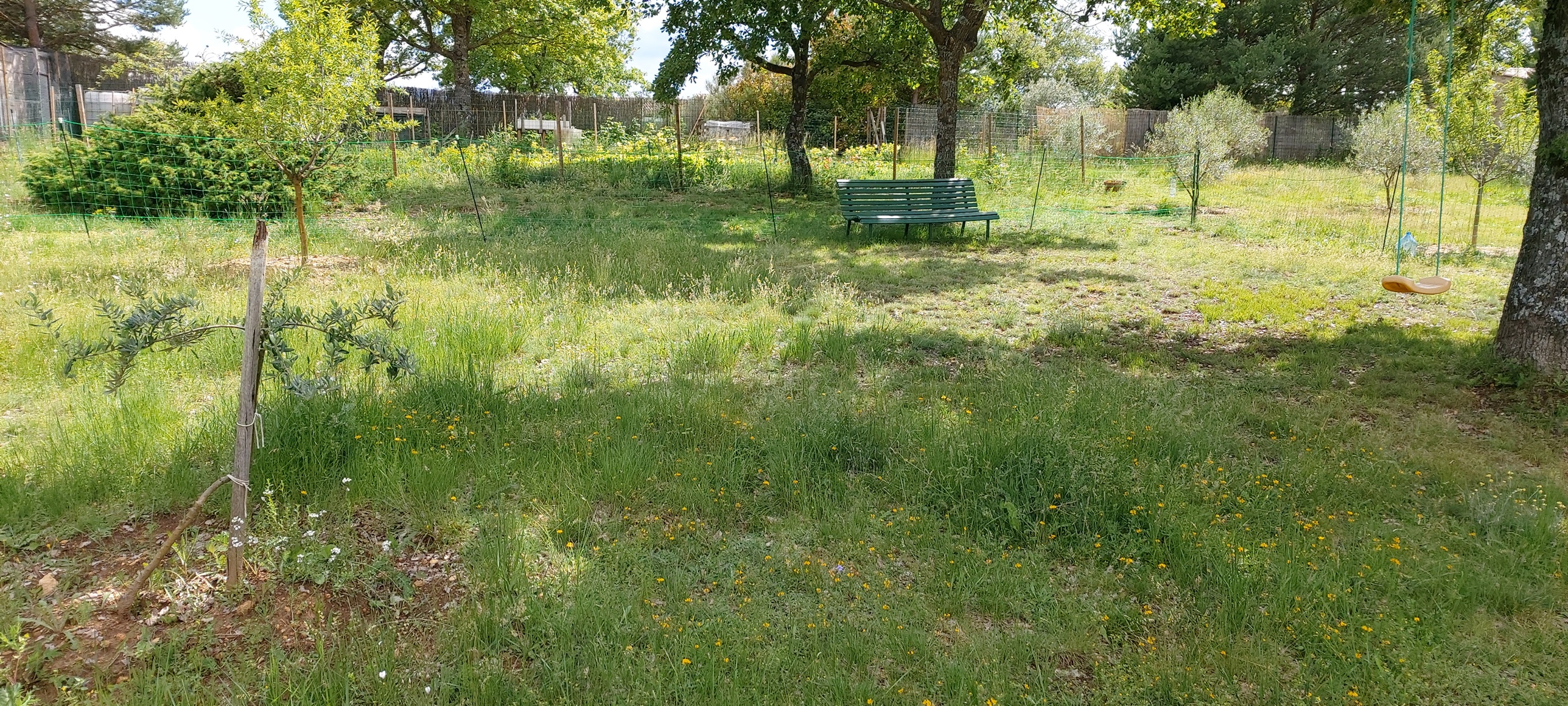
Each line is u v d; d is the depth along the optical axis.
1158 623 3.37
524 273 8.61
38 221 11.45
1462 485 4.59
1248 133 21.58
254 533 3.67
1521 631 3.36
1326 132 34.00
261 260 3.21
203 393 5.23
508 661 3.04
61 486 3.86
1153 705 2.93
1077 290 9.43
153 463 4.16
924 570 3.70
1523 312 6.34
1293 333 7.71
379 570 3.50
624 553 3.68
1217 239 13.52
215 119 9.19
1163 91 37.25
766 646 3.14
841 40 20.44
